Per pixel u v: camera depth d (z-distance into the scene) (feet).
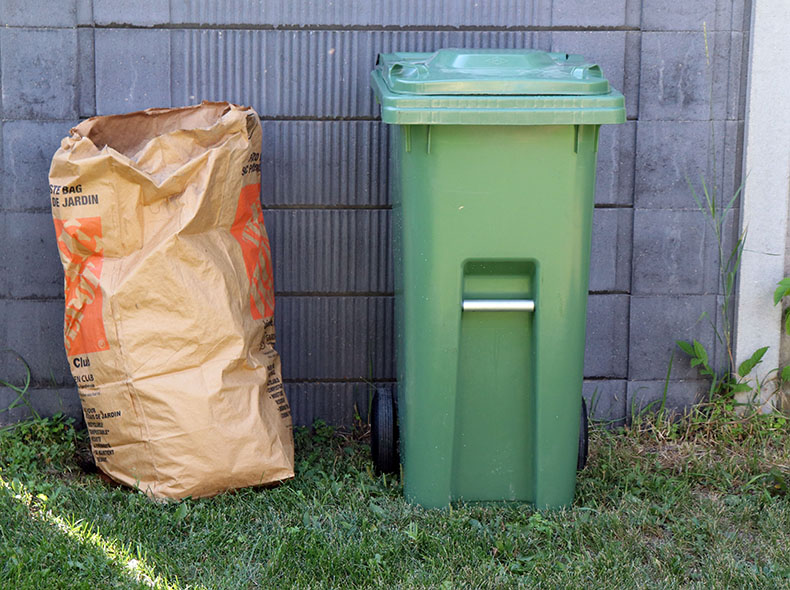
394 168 12.55
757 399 15.20
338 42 14.43
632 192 14.90
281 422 13.23
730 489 13.26
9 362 14.83
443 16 14.44
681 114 14.71
